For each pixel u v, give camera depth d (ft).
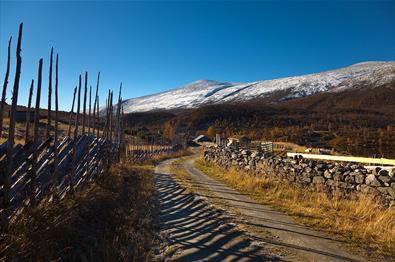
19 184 19.72
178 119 497.05
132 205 30.94
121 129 69.10
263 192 42.98
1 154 17.97
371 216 29.63
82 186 31.73
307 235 24.86
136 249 20.11
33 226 18.86
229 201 37.42
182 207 34.91
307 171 43.16
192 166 90.17
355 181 36.40
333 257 20.61
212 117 469.57
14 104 18.40
